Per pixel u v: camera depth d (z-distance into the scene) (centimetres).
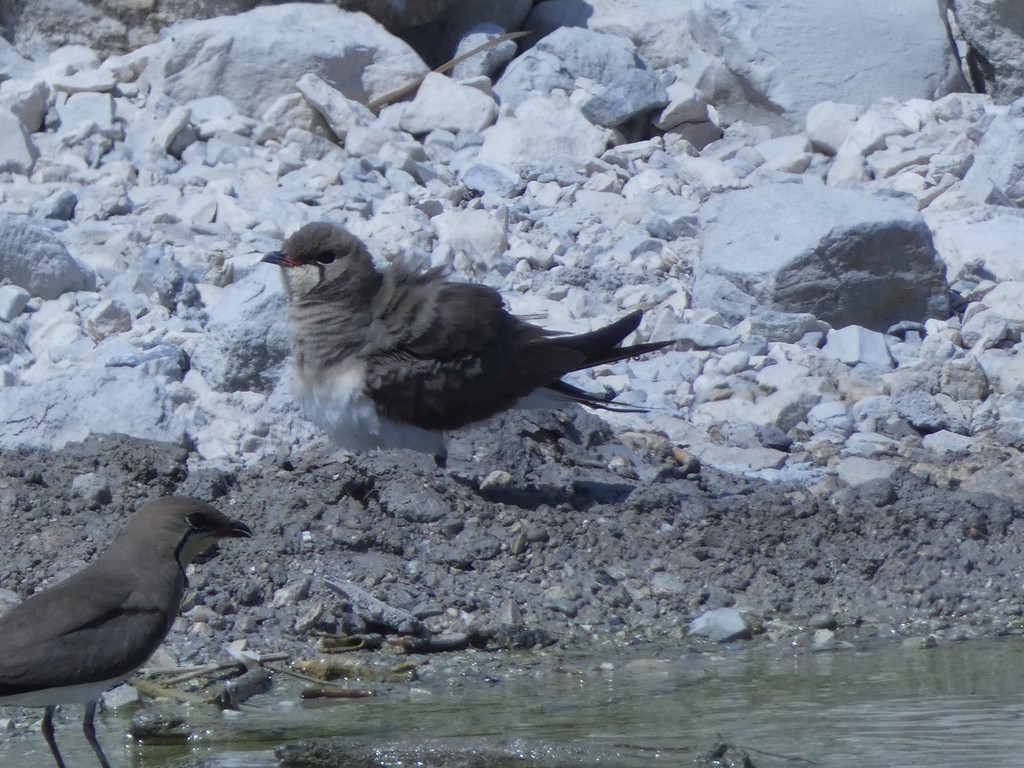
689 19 2128
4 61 2000
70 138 1838
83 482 1206
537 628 1105
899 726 900
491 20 2153
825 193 1678
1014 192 1853
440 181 1844
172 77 1945
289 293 1212
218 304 1462
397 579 1148
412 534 1194
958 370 1495
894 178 1889
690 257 1716
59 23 2038
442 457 1257
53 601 816
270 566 1138
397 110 1967
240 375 1387
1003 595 1173
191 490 1213
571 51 2047
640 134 2042
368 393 1194
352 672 1023
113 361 1398
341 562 1157
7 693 791
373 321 1201
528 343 1233
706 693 980
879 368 1526
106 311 1493
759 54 2042
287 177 1814
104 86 1933
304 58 1942
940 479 1326
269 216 1700
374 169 1848
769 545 1216
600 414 1416
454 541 1191
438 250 1664
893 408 1448
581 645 1095
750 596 1169
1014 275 1703
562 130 1942
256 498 1213
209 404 1360
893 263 1611
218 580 1116
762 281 1593
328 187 1795
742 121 2073
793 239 1605
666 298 1628
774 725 907
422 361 1191
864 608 1162
